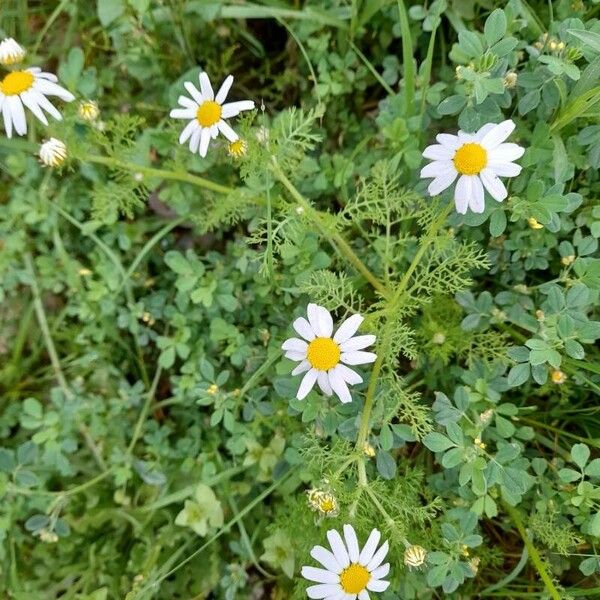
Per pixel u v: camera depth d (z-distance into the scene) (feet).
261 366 0.77
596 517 0.64
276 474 0.80
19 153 0.90
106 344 0.93
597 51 0.63
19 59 0.70
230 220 0.81
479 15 0.81
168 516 0.87
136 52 0.88
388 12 0.83
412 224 0.81
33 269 0.94
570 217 0.75
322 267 0.74
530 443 0.79
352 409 0.69
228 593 0.81
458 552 0.66
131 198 0.78
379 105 0.82
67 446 0.87
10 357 0.98
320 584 0.66
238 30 0.91
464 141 0.59
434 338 0.74
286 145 0.73
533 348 0.64
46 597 0.87
